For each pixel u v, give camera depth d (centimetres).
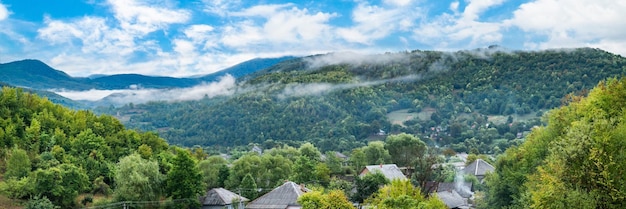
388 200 5125
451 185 10744
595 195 3862
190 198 8738
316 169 11112
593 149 3897
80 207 8056
